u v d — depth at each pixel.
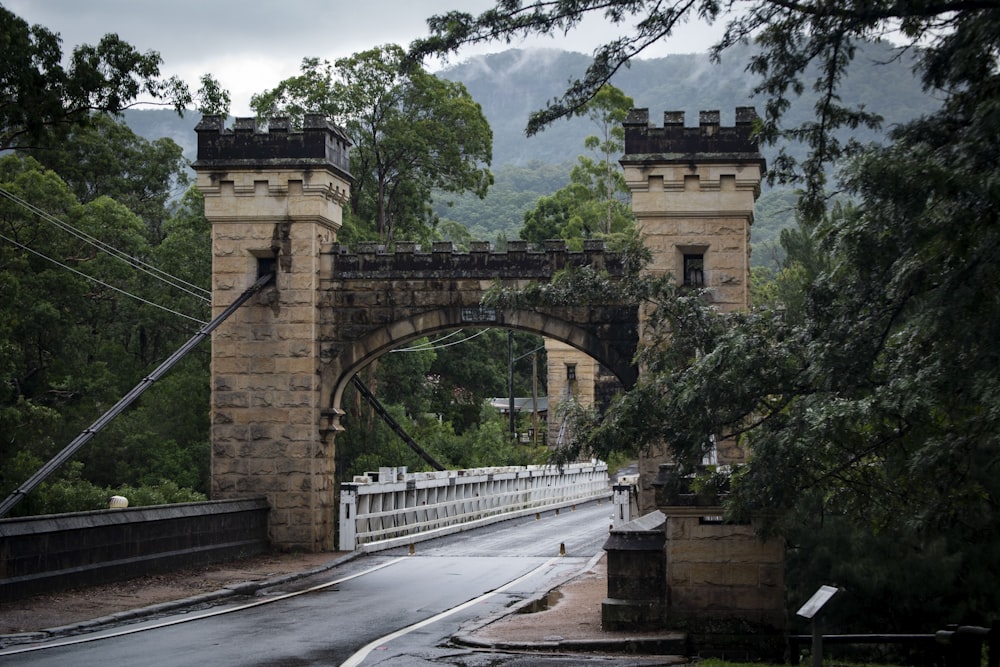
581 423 18.33
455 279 32.03
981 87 13.28
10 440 35.81
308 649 16.28
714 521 17.08
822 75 15.64
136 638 17.38
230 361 32.47
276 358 32.34
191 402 46.50
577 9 14.42
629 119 31.28
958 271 12.87
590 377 68.44
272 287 32.47
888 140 14.06
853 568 17.94
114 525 23.73
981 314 12.86
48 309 44.28
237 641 17.08
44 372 47.16
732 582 16.92
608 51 14.89
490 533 39.56
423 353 63.91
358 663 15.05
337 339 32.38
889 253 13.81
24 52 29.44
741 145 30.84
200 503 28.08
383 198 56.56
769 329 16.56
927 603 18.06
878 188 12.92
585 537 37.16
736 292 30.58
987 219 12.27
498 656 15.78
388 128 54.38
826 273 16.03
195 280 50.28
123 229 49.94
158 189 67.75
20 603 20.23
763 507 15.76
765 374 15.70
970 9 13.01
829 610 18.31
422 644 16.86
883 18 13.45
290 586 24.98
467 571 27.70
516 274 31.80
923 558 17.89
